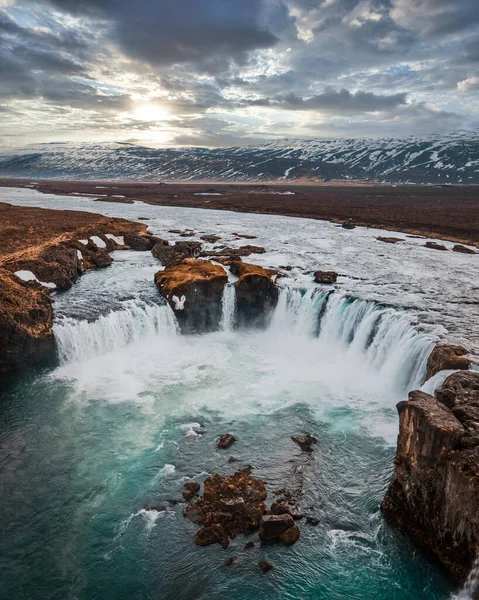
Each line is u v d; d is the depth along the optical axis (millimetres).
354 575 16281
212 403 27594
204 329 39781
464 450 15555
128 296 40594
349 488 20422
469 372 20578
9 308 30812
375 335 34469
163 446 23359
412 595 15523
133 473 21375
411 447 17375
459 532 15289
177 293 38219
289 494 19875
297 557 16906
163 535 17828
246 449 23141
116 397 28125
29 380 29875
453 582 15641
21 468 21672
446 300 39344
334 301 38531
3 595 15578
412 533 17516
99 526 18344
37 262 43281
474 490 14461
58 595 15609
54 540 17734
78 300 39188
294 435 24281
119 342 35281
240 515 18359
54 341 31578
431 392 24172
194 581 16047
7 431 24469
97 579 16156
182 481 20844
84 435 24234
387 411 26891
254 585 15883
